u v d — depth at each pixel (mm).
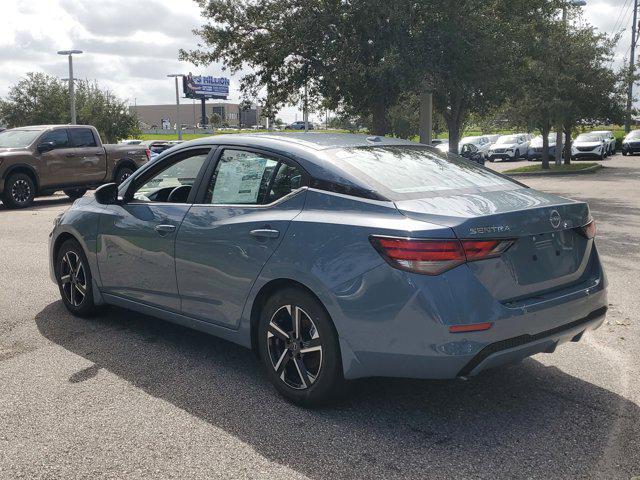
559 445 3234
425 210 3334
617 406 3699
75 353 4637
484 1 15492
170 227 4371
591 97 26422
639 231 10195
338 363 3488
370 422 3508
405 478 2930
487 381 4086
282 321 3770
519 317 3240
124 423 3496
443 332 3107
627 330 5125
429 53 15164
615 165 30531
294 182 3832
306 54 15945
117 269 4914
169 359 4508
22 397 3848
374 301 3252
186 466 3041
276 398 3834
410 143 4602
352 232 3383
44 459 3109
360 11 14812
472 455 3139
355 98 16656
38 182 15328
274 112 18656
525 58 18500
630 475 2941
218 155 4355
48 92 45781
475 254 3178
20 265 7859
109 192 4910
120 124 47781
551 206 3531
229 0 16562
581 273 3748
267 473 2977
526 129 27172
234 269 3934
